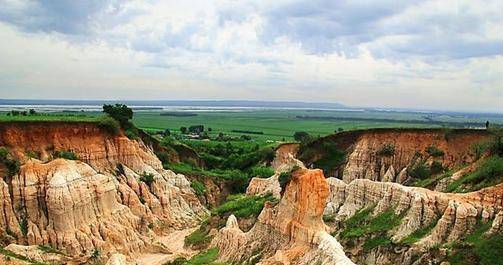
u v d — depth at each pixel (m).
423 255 62.88
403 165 113.94
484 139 101.75
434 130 113.25
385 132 120.00
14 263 58.16
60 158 79.69
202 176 125.06
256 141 199.25
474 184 76.25
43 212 73.19
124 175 96.56
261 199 84.31
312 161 128.12
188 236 85.31
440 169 105.88
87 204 76.44
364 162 118.25
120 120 114.12
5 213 70.38
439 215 66.81
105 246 73.38
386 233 69.19
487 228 61.81
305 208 54.59
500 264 57.44
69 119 97.12
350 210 79.56
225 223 81.00
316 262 49.31
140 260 75.62
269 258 54.91
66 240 70.75
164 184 100.94
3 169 74.00
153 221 89.94
